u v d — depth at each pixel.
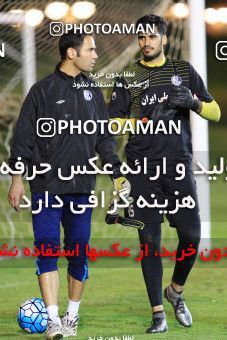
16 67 39.88
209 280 26.36
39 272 18.08
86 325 20.30
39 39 35.53
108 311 22.00
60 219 18.42
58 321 17.73
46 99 18.30
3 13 34.94
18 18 35.16
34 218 18.25
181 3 34.53
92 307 22.55
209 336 18.91
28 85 36.19
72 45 18.42
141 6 35.72
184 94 19.62
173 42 36.53
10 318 21.28
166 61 20.02
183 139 19.77
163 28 19.95
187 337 18.78
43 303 19.69
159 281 19.44
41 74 36.47
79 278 18.88
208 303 22.86
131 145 19.73
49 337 17.64
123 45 36.66
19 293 24.86
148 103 19.72
